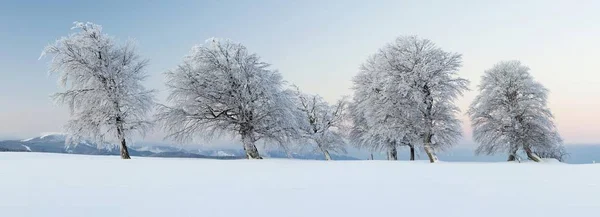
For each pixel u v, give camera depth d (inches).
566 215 192.2
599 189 289.3
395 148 1488.7
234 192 279.0
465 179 376.8
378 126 1293.1
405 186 314.3
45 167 573.3
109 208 214.2
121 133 1064.8
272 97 1095.0
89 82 1086.4
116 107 1064.2
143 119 1122.0
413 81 1102.4
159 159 969.5
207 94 1117.1
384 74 1165.1
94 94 1056.2
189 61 1149.7
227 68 1125.1
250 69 1130.7
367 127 1558.8
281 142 1136.8
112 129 1043.3
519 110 1296.8
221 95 1137.4
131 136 1088.2
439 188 299.0
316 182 351.6
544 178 383.6
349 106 1667.1
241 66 1119.0
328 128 1647.4
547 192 273.0
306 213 199.9
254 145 1129.4
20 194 269.0
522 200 236.8
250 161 885.2
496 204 223.1
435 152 1127.0
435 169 547.8
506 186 311.0
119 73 1092.5
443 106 1112.8
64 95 1066.7
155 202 233.9
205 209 211.3
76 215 195.6
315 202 233.0
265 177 410.3
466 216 191.2
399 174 448.5
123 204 227.1
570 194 262.2
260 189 296.8
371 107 1291.8
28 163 679.7
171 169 546.0
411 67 1124.5
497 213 197.9
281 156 1296.8
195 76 1127.6
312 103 1665.8
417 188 299.3
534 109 1283.2
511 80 1311.5
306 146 1496.1
